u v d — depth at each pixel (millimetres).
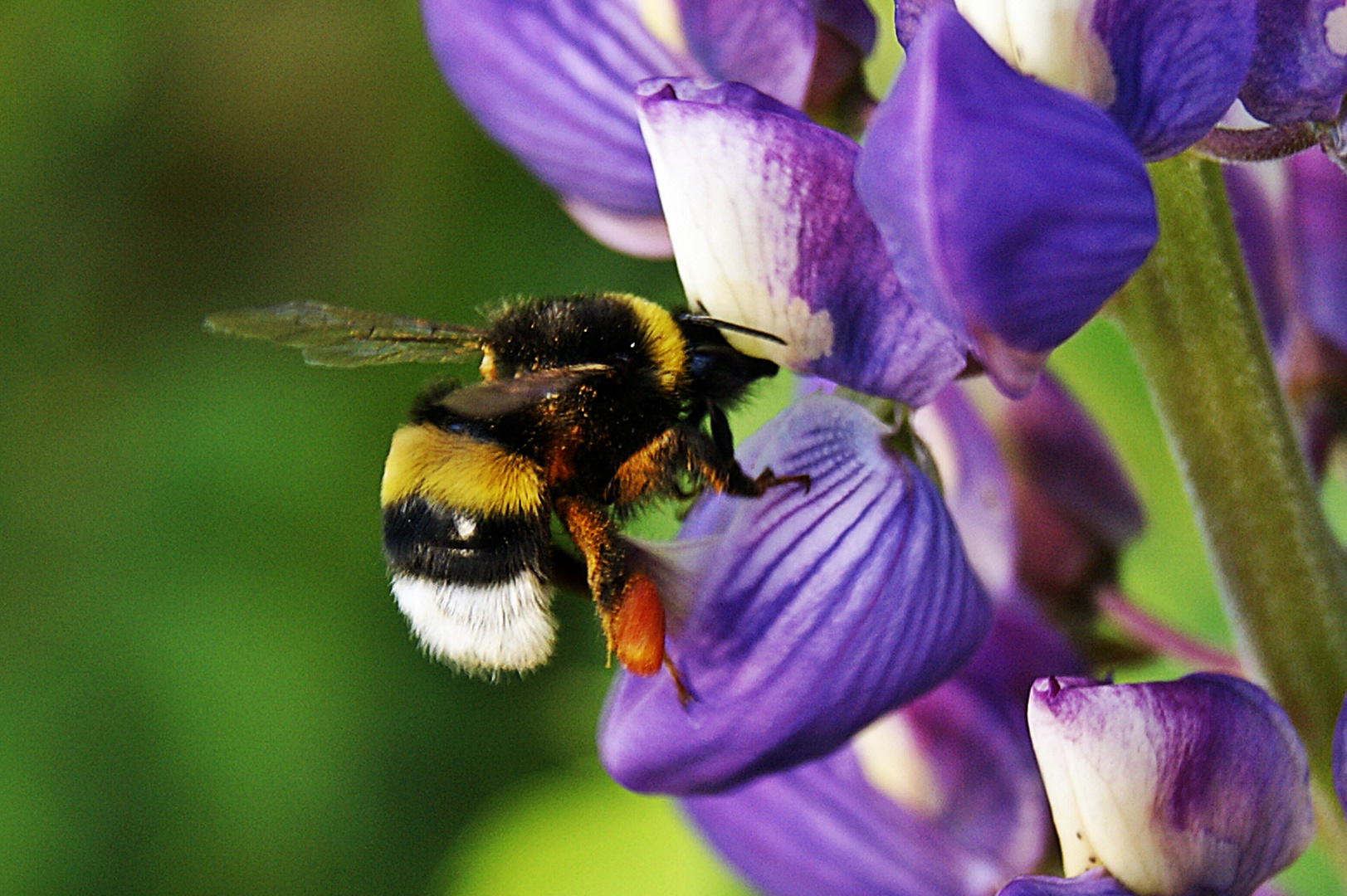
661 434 192
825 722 185
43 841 329
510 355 194
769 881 203
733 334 185
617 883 255
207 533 333
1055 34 175
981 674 198
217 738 327
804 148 181
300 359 337
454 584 193
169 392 346
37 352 371
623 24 195
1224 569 190
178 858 328
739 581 186
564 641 314
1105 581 203
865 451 186
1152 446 226
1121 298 189
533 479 192
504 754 331
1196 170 187
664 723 186
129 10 375
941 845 199
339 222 385
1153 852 182
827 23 191
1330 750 190
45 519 349
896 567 184
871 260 181
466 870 260
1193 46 176
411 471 195
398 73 360
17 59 369
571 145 199
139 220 385
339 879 326
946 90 169
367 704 328
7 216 372
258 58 391
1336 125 180
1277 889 207
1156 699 181
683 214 182
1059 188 171
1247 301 189
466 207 336
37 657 338
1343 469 203
